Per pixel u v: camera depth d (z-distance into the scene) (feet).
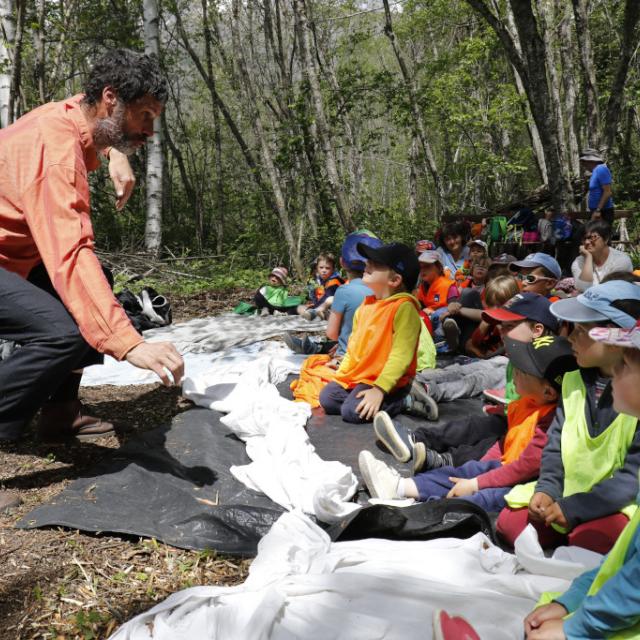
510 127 67.46
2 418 9.22
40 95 43.21
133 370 17.76
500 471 8.95
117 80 9.29
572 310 6.94
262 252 54.34
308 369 14.74
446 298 19.75
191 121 84.64
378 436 11.34
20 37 35.68
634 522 4.81
